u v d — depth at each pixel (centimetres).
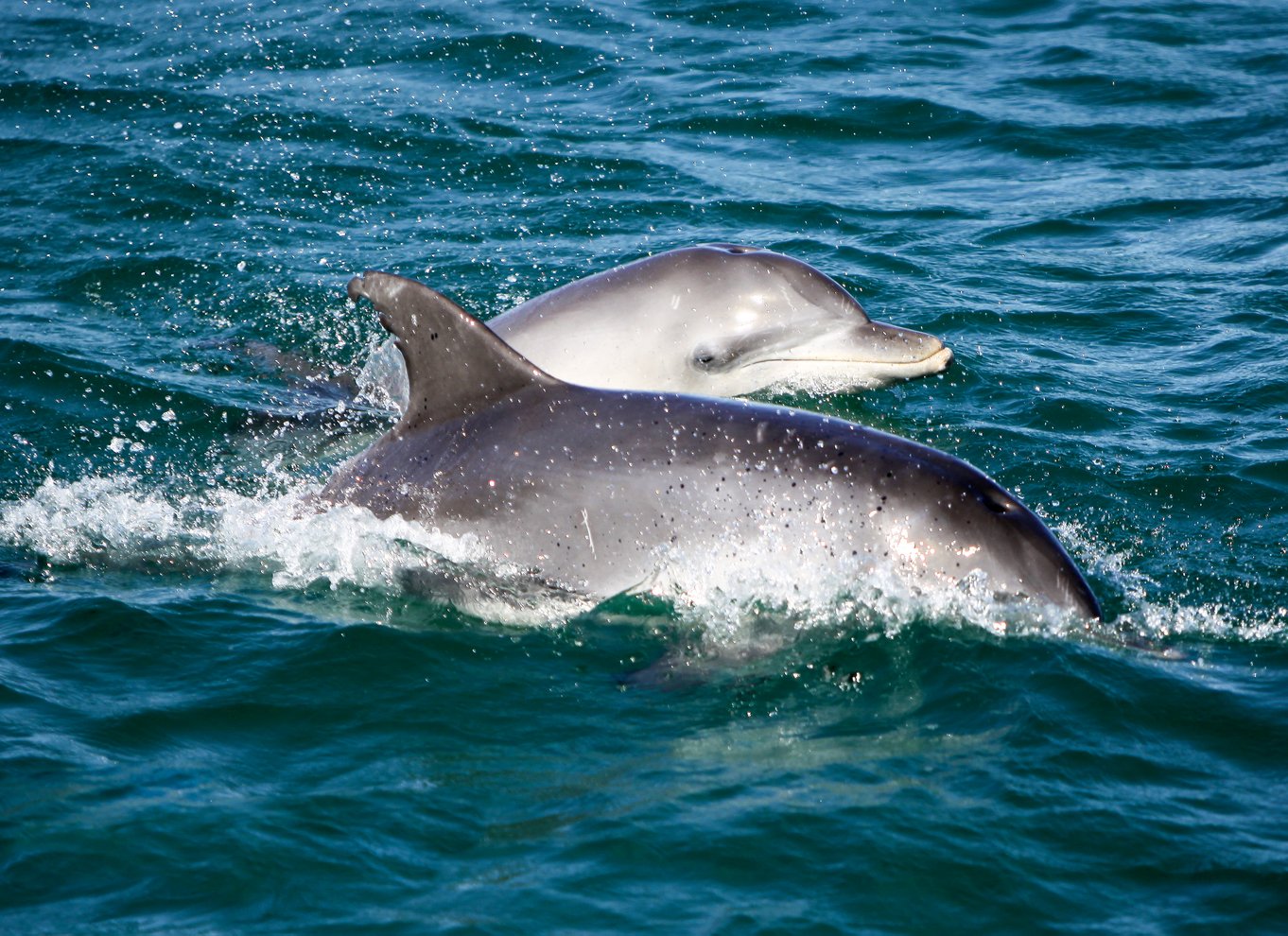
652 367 3994
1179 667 2816
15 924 2058
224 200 6053
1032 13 8919
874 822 2317
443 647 2855
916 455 2998
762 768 2469
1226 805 2392
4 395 4194
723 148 6788
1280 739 2581
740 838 2277
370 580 3108
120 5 8956
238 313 5031
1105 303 5069
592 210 6000
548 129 6981
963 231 5828
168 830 2259
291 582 3134
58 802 2325
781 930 2086
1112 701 2672
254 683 2714
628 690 2714
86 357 4500
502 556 3008
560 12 8819
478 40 8244
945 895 2169
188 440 4006
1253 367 4484
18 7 8856
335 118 7031
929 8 9038
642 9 8900
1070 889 2186
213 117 7025
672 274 4044
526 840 2269
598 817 2323
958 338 4744
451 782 2420
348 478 3250
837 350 3991
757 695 2694
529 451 3047
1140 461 3819
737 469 2972
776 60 8006
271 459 3897
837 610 2909
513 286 5181
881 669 2764
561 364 3981
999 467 3781
